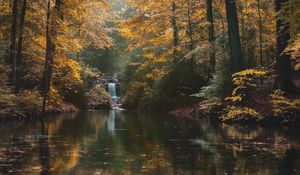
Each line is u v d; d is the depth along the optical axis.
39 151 10.04
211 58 24.81
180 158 9.05
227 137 12.65
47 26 22.34
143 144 11.32
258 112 16.67
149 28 28.83
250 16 25.19
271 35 23.20
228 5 19.42
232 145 10.98
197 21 28.14
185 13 28.25
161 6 28.34
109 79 51.84
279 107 15.34
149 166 8.18
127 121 19.92
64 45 24.97
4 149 10.30
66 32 24.47
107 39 26.92
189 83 26.72
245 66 21.92
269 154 9.48
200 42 26.14
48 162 8.59
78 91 35.16
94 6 26.00
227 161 8.66
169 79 27.94
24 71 25.86
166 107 27.97
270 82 19.91
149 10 29.06
